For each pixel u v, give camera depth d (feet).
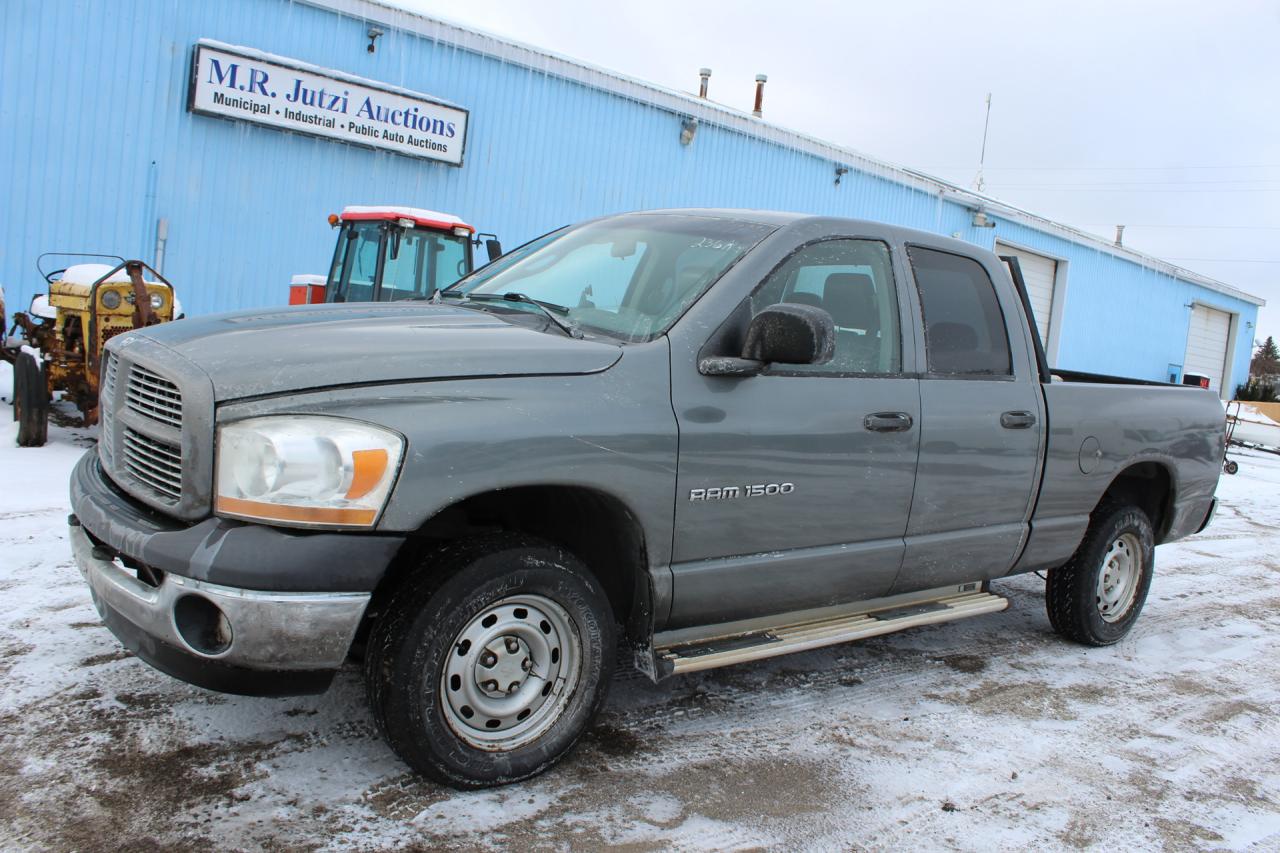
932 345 13.48
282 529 8.53
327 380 8.85
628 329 11.10
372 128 46.78
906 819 10.34
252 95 43.29
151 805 9.13
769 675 14.40
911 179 73.87
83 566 9.83
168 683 11.80
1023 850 9.92
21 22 38.40
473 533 10.48
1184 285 106.22
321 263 46.93
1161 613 20.25
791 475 11.53
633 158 57.26
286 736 10.77
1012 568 15.08
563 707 10.41
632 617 10.96
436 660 9.32
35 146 39.27
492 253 19.57
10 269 39.29
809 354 10.27
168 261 42.70
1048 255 88.84
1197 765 12.48
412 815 9.37
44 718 10.66
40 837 8.45
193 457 8.71
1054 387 15.14
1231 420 64.90
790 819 10.09
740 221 12.62
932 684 14.67
